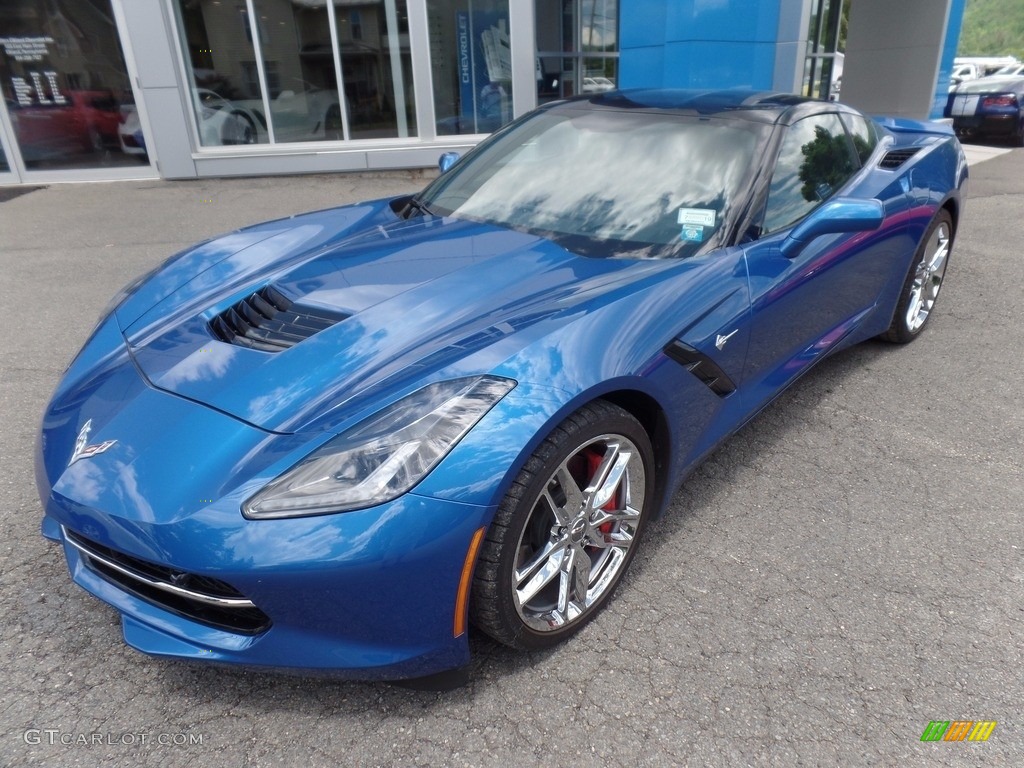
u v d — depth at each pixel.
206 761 1.75
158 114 8.98
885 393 3.63
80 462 1.82
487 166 3.18
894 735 1.82
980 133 13.08
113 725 1.84
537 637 2.00
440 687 1.88
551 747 1.79
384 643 1.74
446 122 9.67
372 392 1.83
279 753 1.77
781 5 9.02
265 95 9.30
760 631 2.15
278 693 1.94
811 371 3.89
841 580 2.36
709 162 2.78
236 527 1.61
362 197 8.25
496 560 1.78
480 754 1.77
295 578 1.61
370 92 9.48
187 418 1.85
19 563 2.41
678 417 2.28
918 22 11.93
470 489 1.68
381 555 1.62
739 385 2.61
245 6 8.88
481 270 2.39
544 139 3.15
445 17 9.20
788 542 2.54
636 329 2.11
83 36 8.75
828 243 2.96
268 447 1.73
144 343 2.26
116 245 6.45
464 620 1.80
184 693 1.94
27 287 5.32
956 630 2.15
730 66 9.04
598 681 1.98
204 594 1.69
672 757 1.76
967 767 1.74
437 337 2.04
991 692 1.95
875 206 2.60
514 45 9.38
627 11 9.48
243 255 2.80
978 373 3.84
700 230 2.58
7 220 7.46
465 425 1.73
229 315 2.31
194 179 9.36
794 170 2.93
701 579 2.37
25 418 3.37
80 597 2.27
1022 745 1.80
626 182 2.80
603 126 3.08
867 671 2.01
